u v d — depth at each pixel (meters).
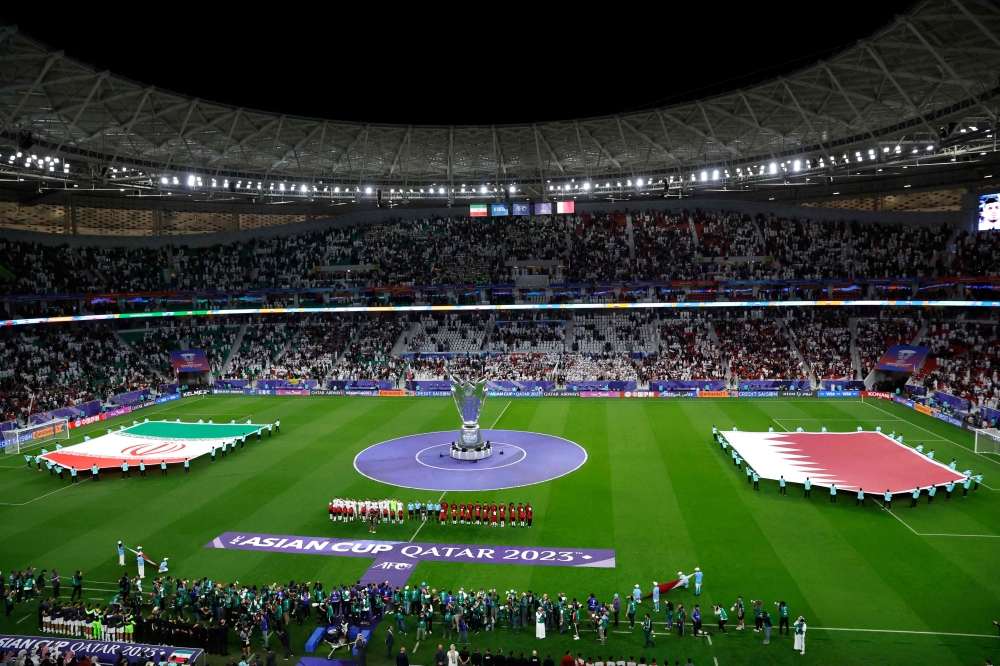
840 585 32.62
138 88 58.31
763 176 84.25
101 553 38.16
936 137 61.12
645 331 91.56
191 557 37.38
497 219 104.56
